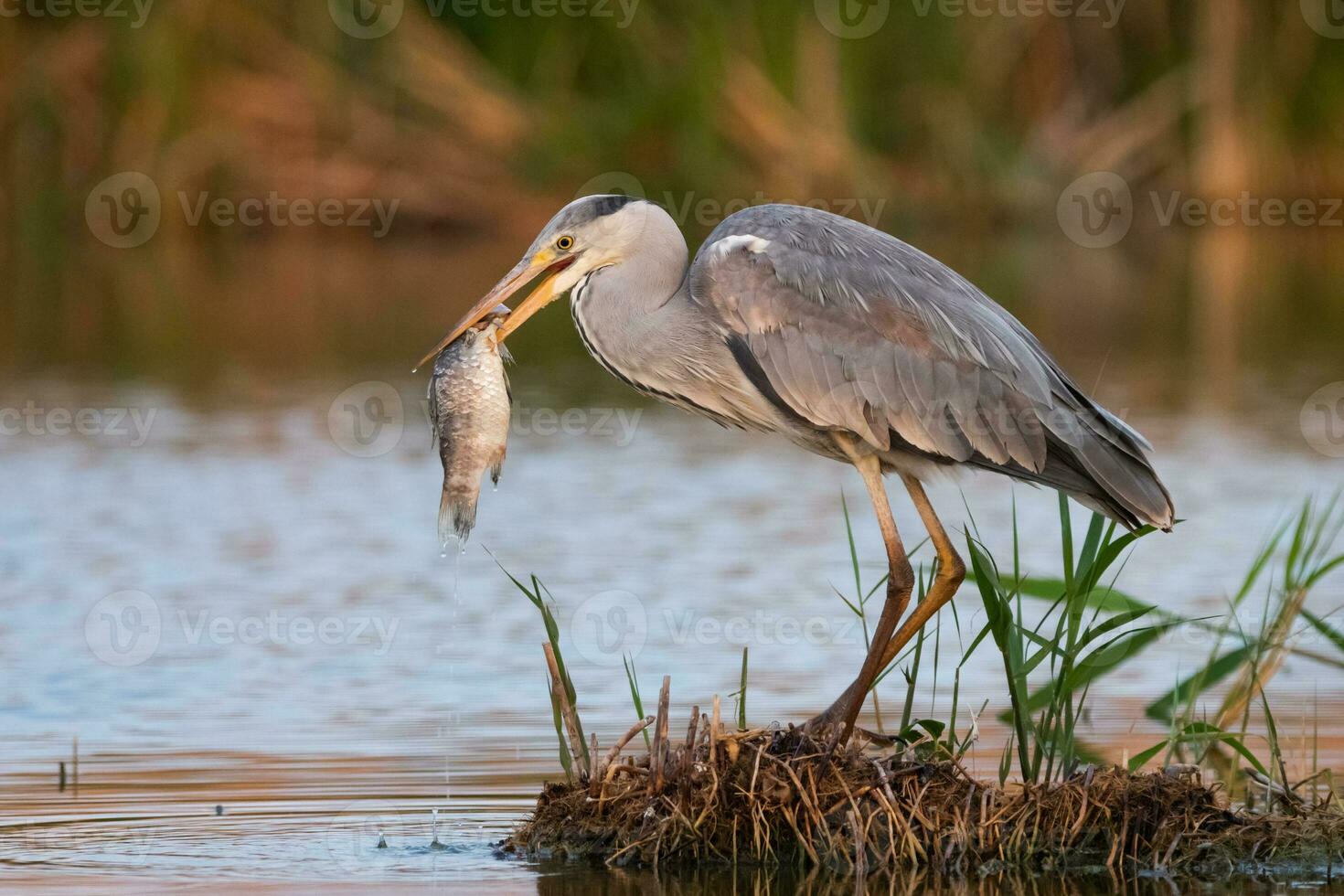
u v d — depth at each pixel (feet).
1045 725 30.04
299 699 35.73
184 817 29.01
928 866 27.58
